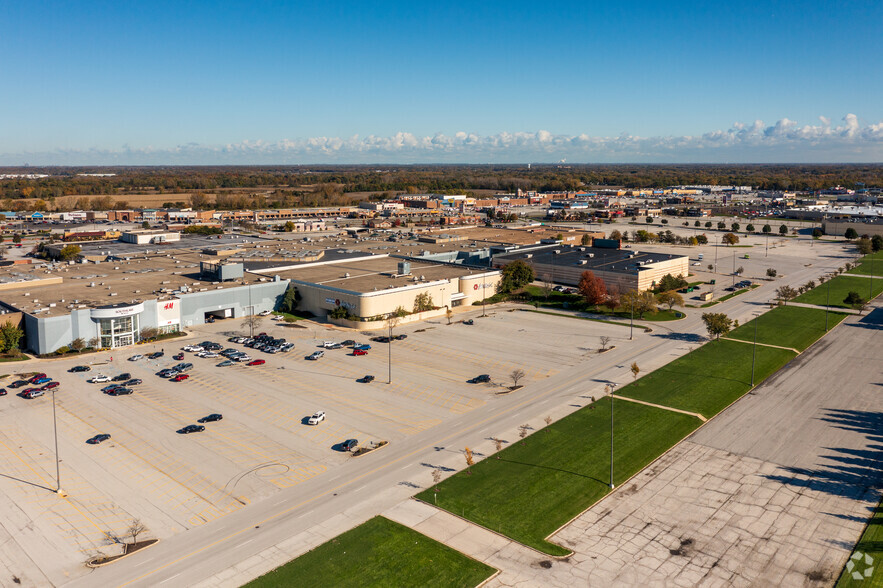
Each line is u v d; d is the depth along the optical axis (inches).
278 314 6309.1
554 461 3208.7
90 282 6407.5
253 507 2768.2
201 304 5846.5
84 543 2501.2
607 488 2950.3
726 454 3309.5
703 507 2795.3
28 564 2370.8
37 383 4227.4
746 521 2687.0
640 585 2265.0
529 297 7175.2
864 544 2517.2
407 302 6186.0
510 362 4832.7
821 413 3855.8
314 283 6373.0
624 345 5300.2
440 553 2437.3
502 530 2598.4
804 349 5246.1
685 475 3083.2
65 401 3946.9
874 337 5600.4
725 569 2361.0
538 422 3695.9
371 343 5334.6
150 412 3794.3
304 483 2979.8
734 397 4114.2
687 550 2479.1
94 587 2237.9
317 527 2615.7
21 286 6067.9
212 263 6712.6
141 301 5413.4
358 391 4183.1
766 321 6146.7
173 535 2559.1
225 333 5580.7
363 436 3499.0
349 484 2972.4
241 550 2454.5
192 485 2952.8
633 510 2768.2
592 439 3464.6
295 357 4909.0
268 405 3924.7
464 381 4394.7
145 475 3043.8
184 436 3467.0
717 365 4749.0
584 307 6717.5
